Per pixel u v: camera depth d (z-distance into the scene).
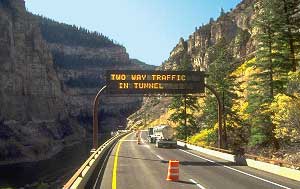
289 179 24.28
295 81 39.81
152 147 59.41
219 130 46.47
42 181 81.62
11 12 195.62
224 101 58.97
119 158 39.69
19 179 89.81
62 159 139.00
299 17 44.59
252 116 46.88
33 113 195.25
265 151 46.31
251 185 21.75
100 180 23.72
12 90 172.50
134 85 45.09
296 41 43.88
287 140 44.12
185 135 79.25
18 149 136.50
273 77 45.09
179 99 80.50
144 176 25.64
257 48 45.72
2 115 155.62
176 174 23.78
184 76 45.53
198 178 24.62
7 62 171.50
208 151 46.12
